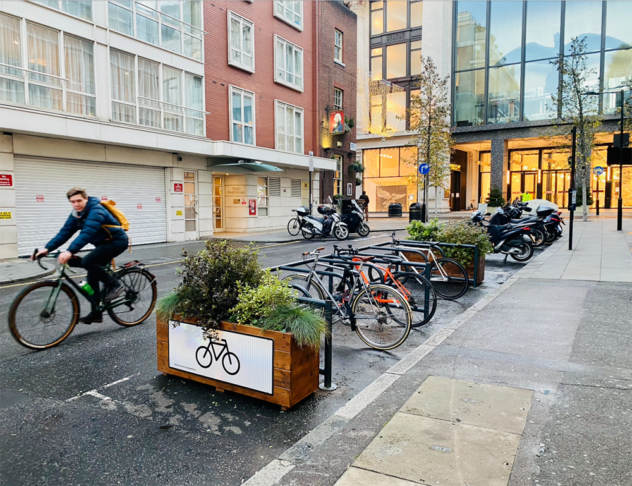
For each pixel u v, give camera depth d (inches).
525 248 439.2
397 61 1496.1
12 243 484.4
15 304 198.7
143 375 177.2
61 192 537.6
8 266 435.5
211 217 754.2
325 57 1017.5
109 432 133.7
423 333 232.2
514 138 1225.4
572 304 255.1
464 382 155.6
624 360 171.2
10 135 478.3
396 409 136.9
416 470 105.7
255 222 842.2
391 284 249.1
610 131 1074.7
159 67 641.6
